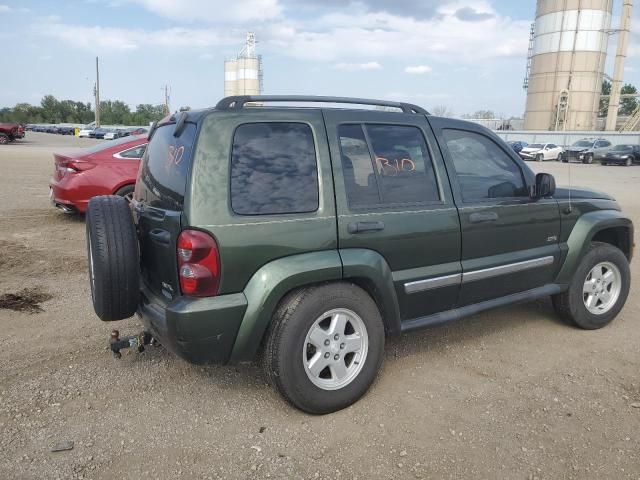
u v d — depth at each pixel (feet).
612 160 114.21
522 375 13.38
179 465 9.86
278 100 11.89
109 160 28.94
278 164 11.11
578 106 196.34
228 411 11.64
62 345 14.73
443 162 13.37
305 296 11.03
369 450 10.34
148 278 12.18
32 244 25.64
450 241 13.10
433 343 15.29
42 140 165.17
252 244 10.52
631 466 9.91
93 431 10.83
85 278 20.74
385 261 12.10
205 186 10.36
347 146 12.01
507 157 14.85
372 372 12.01
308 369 11.18
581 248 15.74
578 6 190.19
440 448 10.40
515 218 14.34
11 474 9.52
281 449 10.36
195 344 10.41
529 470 9.78
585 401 12.14
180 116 11.91
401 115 13.15
